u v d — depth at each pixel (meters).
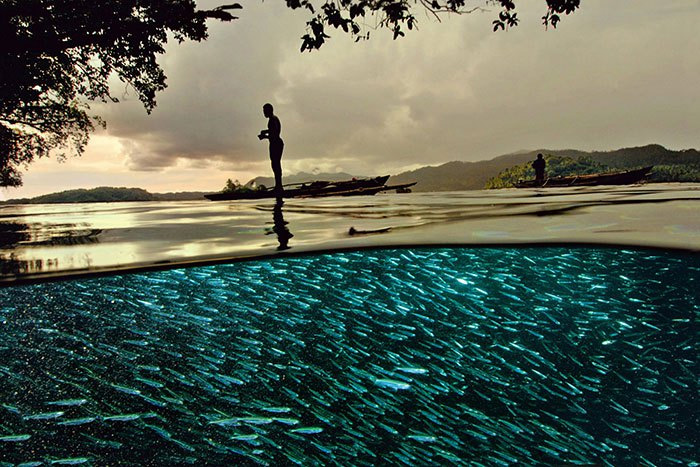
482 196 10.46
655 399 1.42
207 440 1.26
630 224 3.51
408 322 1.90
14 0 9.35
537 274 2.25
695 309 1.87
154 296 2.13
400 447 1.24
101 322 1.87
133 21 10.16
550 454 1.23
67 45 10.05
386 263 2.53
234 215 6.18
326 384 1.50
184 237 3.67
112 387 1.46
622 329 1.75
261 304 2.06
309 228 4.02
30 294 2.12
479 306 1.98
